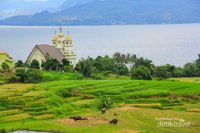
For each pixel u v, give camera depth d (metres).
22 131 106.38
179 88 177.25
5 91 153.75
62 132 101.19
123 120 109.00
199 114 119.19
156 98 159.50
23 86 168.12
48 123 111.31
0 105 137.50
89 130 98.88
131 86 180.12
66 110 142.12
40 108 137.25
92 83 186.25
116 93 166.75
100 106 135.12
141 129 98.25
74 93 167.25
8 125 115.38
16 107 137.25
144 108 134.25
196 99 159.75
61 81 193.88
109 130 97.44
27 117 127.62
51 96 153.62
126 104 148.00
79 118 112.94
